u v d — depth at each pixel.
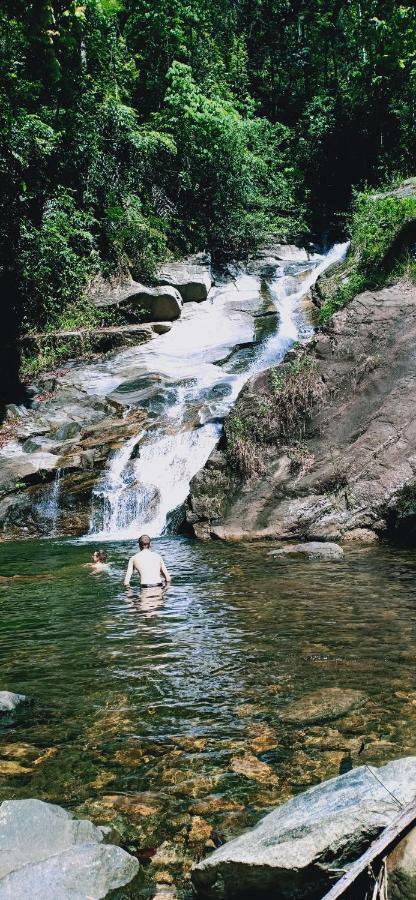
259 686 4.72
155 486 13.39
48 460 14.65
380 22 26.73
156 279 23.12
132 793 3.41
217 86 28.34
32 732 4.17
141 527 13.15
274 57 36.84
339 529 10.27
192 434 14.16
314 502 10.62
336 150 30.33
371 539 10.13
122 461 14.46
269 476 11.40
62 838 2.84
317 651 5.39
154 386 17.45
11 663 5.50
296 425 11.68
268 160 30.23
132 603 7.37
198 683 4.85
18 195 21.73
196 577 8.43
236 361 18.61
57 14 9.87
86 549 11.38
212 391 16.39
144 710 4.43
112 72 25.30
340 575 8.06
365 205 19.22
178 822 3.15
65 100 19.08
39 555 11.03
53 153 22.59
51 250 21.33
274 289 23.91
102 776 3.59
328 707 4.26
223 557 9.63
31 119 20.41
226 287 24.64
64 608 7.32
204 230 26.56
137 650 5.69
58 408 17.39
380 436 10.70
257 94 36.53
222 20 33.66
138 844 3.00
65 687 4.91
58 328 21.17
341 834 2.48
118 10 26.06
